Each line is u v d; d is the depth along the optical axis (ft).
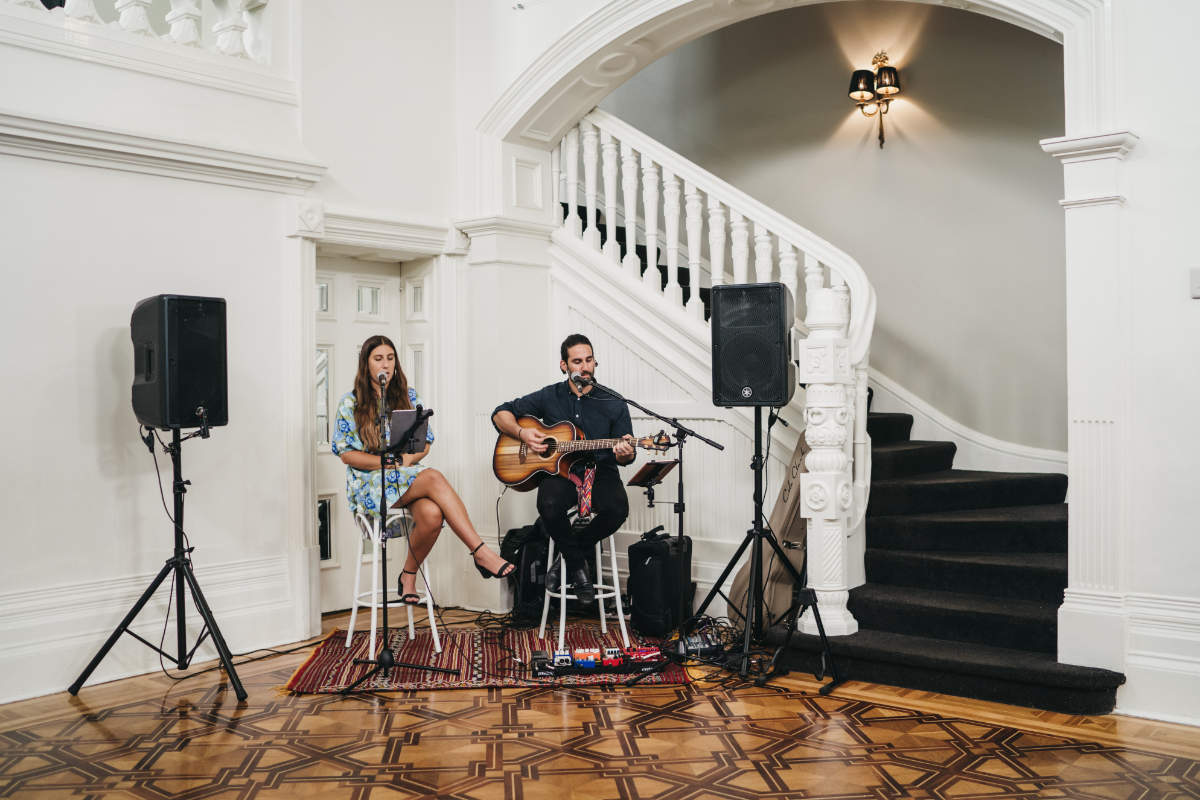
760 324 13.66
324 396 18.01
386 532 14.32
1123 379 12.35
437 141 18.49
